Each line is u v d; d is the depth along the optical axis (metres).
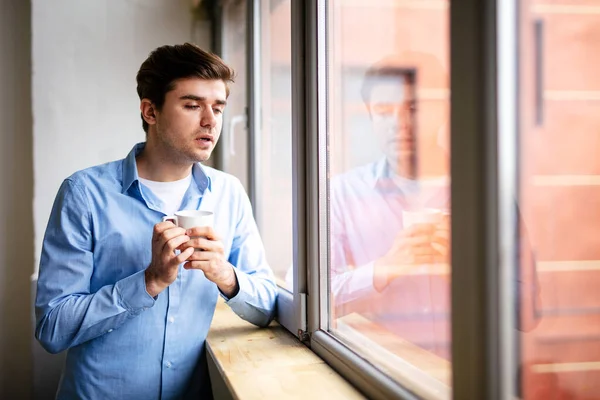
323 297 1.19
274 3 1.79
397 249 1.02
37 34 1.94
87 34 1.99
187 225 1.14
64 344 1.17
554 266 0.63
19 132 1.92
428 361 0.90
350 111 1.21
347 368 0.99
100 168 1.29
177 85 1.17
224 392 1.16
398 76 1.05
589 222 0.64
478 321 0.60
